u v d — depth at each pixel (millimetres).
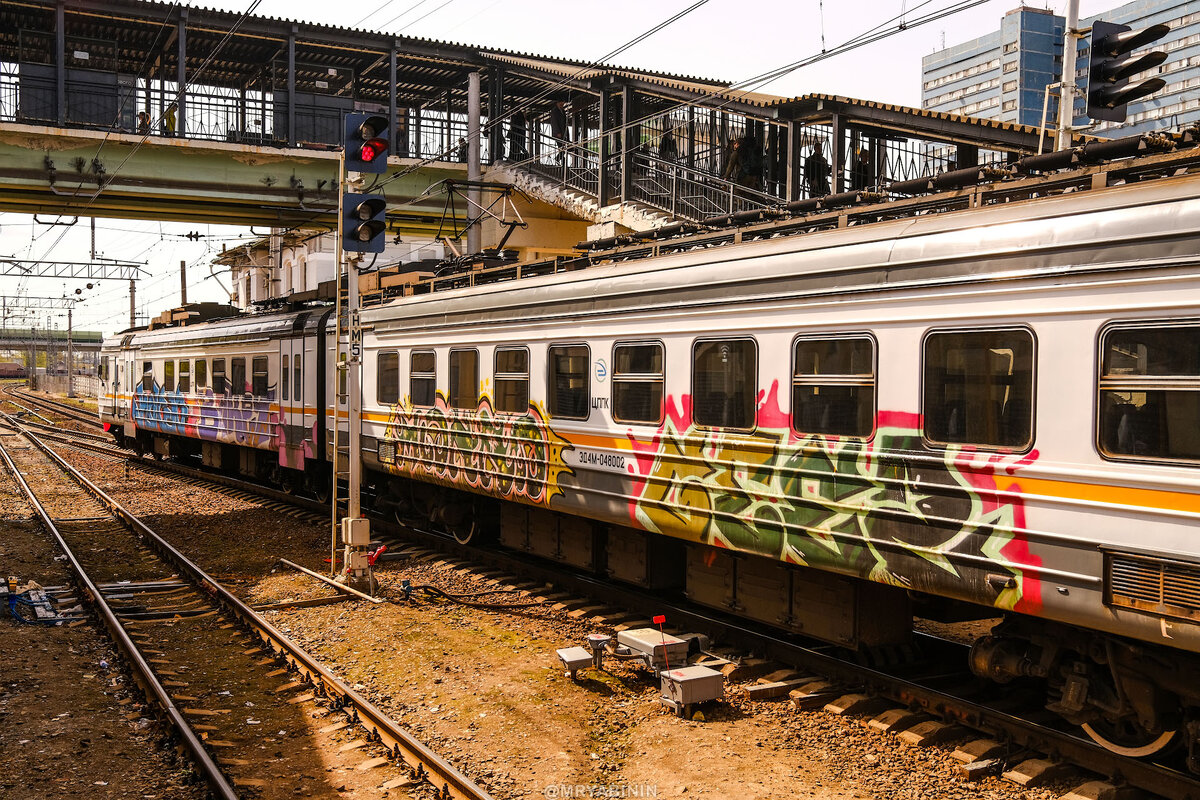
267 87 33938
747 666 7336
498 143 29297
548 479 9570
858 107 16375
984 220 5766
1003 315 5570
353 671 7641
